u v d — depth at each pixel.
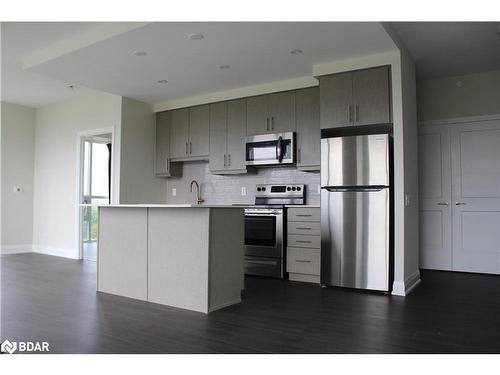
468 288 4.18
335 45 3.79
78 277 4.64
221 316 3.11
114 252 3.86
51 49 4.21
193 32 3.51
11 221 6.74
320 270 4.25
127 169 5.76
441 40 4.05
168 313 3.18
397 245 3.90
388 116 3.98
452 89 5.28
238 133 5.33
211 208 3.28
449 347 2.44
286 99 4.95
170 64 4.34
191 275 3.31
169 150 6.03
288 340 2.56
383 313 3.21
